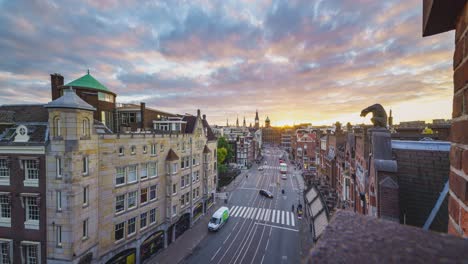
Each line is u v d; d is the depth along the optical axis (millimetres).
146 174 23031
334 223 1581
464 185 1969
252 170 76000
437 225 6227
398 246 1141
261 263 22578
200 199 34531
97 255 17766
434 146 7812
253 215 35875
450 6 2057
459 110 2115
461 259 939
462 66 2020
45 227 15820
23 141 16375
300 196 46438
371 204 8875
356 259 1086
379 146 8258
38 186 15898
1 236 16438
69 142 15500
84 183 16516
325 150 43438
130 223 21125
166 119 34312
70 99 15656
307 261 1151
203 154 35812
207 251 24828
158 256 23750
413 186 7492
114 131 30625
